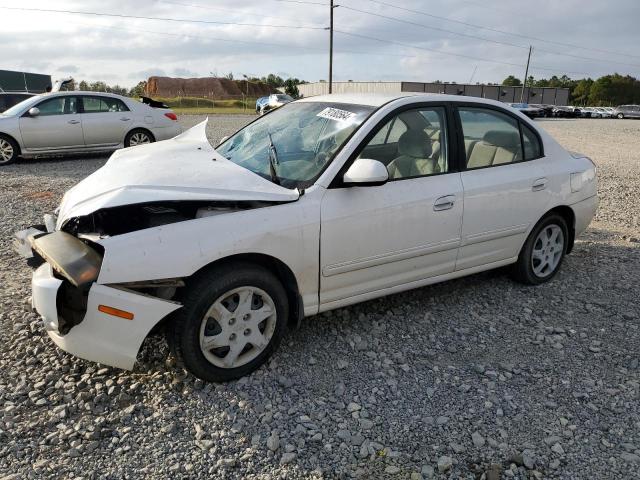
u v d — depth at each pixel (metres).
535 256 4.80
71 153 12.20
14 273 4.93
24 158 12.47
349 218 3.49
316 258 3.43
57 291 2.89
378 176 3.33
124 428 2.86
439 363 3.57
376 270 3.74
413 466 2.65
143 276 2.90
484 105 4.36
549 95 67.38
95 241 2.93
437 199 3.88
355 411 3.04
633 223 7.22
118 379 3.27
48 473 2.54
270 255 3.23
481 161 4.27
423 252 3.93
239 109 43.50
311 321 4.09
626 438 2.87
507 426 2.95
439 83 59.22
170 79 73.81
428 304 4.45
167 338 3.15
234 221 3.15
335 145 3.65
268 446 2.74
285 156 3.80
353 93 4.33
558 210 4.86
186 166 3.62
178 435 2.82
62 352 3.55
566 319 4.24
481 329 4.05
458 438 2.85
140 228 3.30
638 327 4.12
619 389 3.31
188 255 2.98
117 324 2.92
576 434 2.90
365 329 3.99
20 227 6.46
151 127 12.73
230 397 3.14
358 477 2.57
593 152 16.44
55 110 11.62
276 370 3.42
